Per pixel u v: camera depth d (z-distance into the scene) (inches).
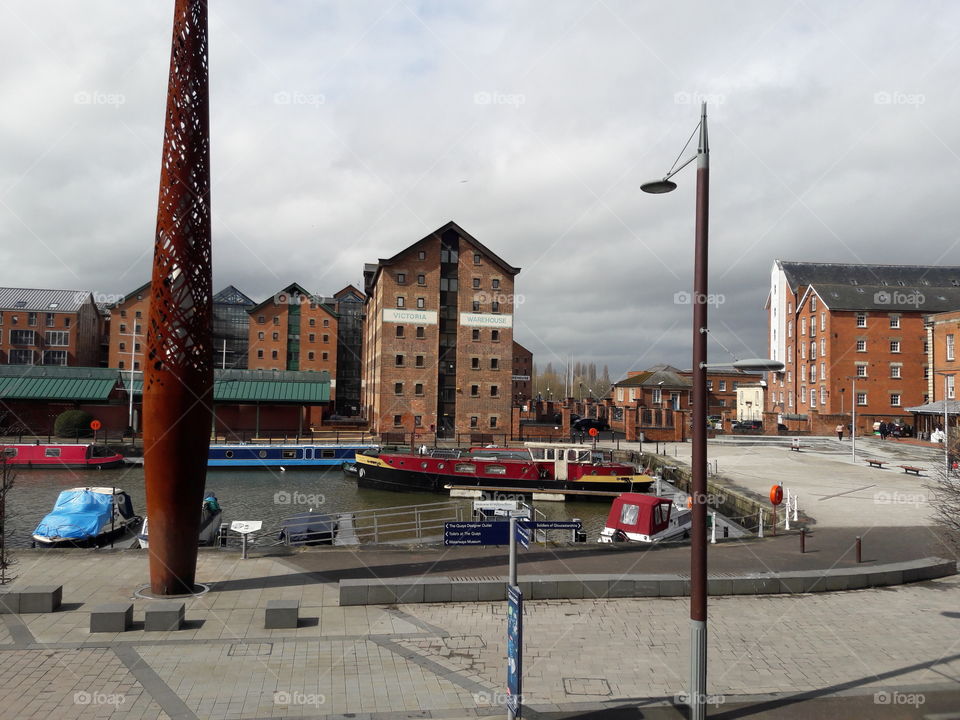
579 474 1556.3
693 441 353.7
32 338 3656.5
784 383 3243.1
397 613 519.5
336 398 4163.4
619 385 4025.6
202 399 545.3
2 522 546.9
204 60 557.6
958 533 560.7
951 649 459.5
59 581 580.1
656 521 858.1
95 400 2384.4
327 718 345.7
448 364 2593.5
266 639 456.8
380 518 1296.8
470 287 2593.5
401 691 379.9
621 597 576.1
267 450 1985.7
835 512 1013.2
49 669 398.9
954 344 2102.6
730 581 590.2
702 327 353.7
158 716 343.3
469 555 698.8
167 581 543.2
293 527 946.1
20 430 2374.5
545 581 567.5
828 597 586.2
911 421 2706.7
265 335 3644.2
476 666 418.6
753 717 356.2
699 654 341.7
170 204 531.8
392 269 2534.5
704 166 355.3
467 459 1581.0
